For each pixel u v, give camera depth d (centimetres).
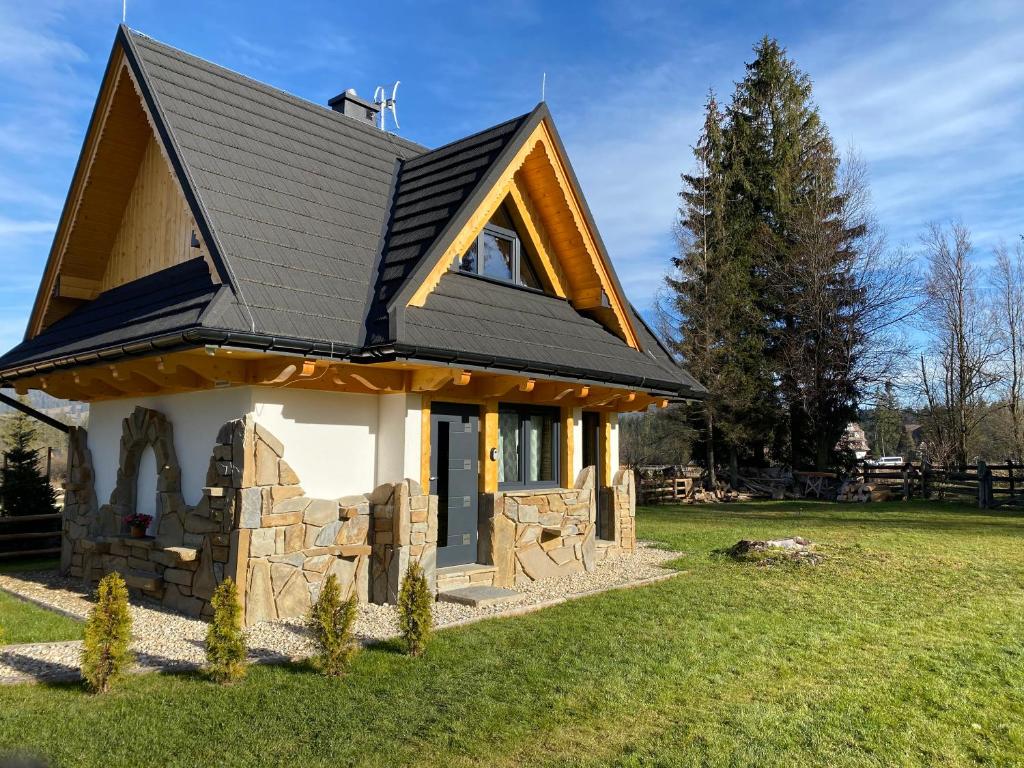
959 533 1496
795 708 525
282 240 838
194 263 907
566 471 1134
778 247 2911
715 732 480
